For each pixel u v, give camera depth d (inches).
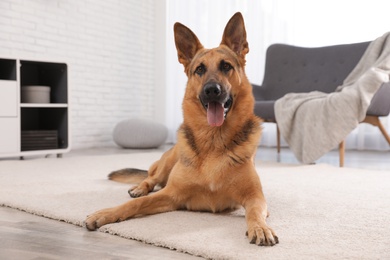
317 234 63.9
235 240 60.6
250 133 78.4
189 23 272.5
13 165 148.3
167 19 281.4
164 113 285.3
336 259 52.9
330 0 231.6
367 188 105.6
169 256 55.9
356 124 147.9
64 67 190.5
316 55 213.5
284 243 59.3
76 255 56.1
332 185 110.0
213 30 265.4
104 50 248.1
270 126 247.6
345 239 61.4
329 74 205.8
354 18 225.8
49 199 89.3
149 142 225.9
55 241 62.4
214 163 75.2
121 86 261.0
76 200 88.7
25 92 182.7
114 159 172.9
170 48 280.4
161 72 285.0
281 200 90.5
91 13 239.0
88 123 239.9
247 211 68.9
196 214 77.4
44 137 184.7
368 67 182.1
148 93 282.5
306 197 93.8
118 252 57.5
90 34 239.0
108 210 71.1
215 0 264.4
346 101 147.9
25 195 93.4
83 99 236.4
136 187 95.3
